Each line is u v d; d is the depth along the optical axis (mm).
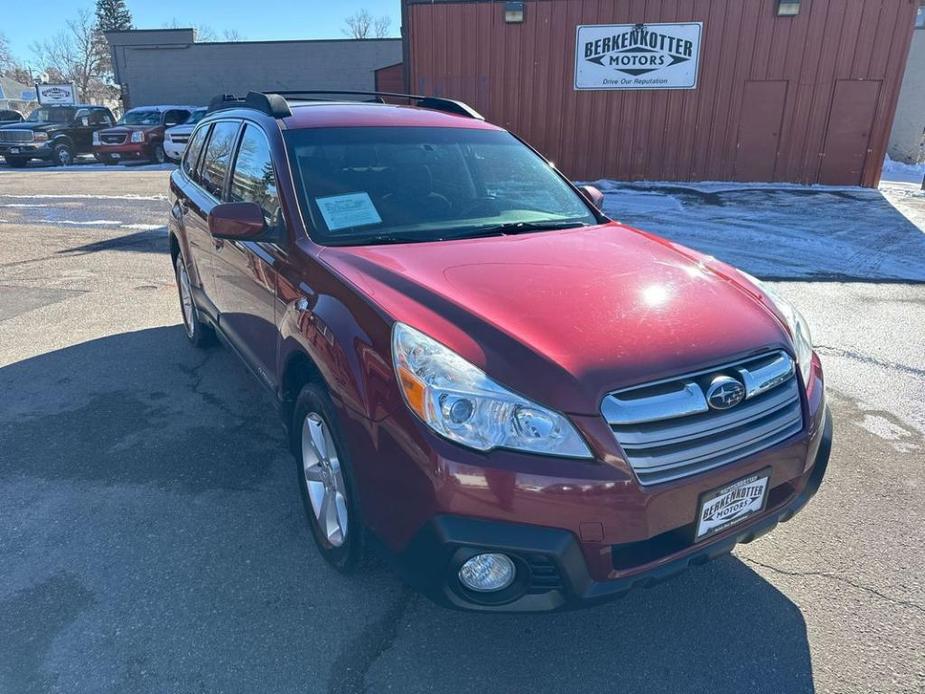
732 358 2172
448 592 2020
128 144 20109
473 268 2561
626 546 2080
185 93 32875
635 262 2719
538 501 1917
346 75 31969
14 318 5875
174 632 2361
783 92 13398
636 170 14328
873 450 3674
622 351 2064
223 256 3734
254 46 31844
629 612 2508
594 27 13500
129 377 4590
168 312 6082
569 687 2180
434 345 2074
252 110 3793
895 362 4918
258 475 3373
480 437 1943
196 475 3367
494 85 14109
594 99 13984
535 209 3398
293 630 2385
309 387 2570
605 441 1938
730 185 13867
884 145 13453
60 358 4930
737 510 2195
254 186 3416
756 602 2553
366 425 2170
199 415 4023
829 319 5852
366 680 2189
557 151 14422
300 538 2887
